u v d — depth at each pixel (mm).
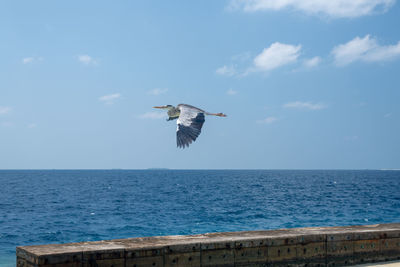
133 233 21688
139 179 135750
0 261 15531
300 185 85812
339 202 41281
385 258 10195
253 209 33906
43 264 7227
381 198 46875
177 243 8438
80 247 7949
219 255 8734
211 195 53250
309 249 9508
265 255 9133
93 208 36000
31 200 45969
